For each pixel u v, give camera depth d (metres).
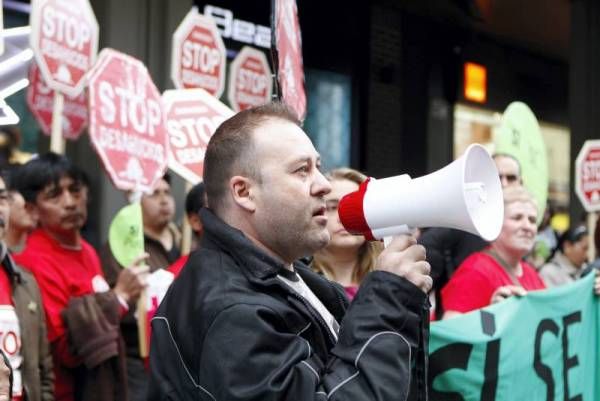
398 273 1.96
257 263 1.99
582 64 11.91
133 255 4.31
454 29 11.82
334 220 3.64
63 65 4.49
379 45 10.83
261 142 2.04
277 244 2.06
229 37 8.97
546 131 13.66
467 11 11.73
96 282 4.29
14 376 3.51
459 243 4.61
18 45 4.19
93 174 7.34
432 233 4.61
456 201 1.87
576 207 11.69
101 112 4.43
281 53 3.29
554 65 13.76
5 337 3.48
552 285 7.47
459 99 11.97
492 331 3.51
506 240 4.01
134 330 4.64
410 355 1.92
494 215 1.98
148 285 4.30
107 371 4.02
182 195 7.71
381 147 10.86
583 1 11.88
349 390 1.85
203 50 5.71
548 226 9.07
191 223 4.84
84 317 3.95
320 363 1.93
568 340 3.88
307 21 10.02
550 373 3.76
